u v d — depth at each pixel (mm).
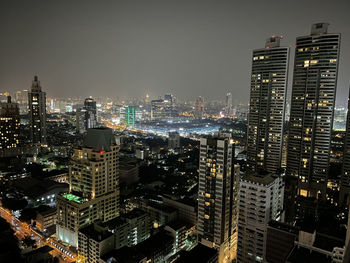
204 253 145125
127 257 144375
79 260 165375
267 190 147750
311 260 107750
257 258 153000
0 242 165000
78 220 177000
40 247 169875
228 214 179625
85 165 190750
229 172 175250
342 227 189750
